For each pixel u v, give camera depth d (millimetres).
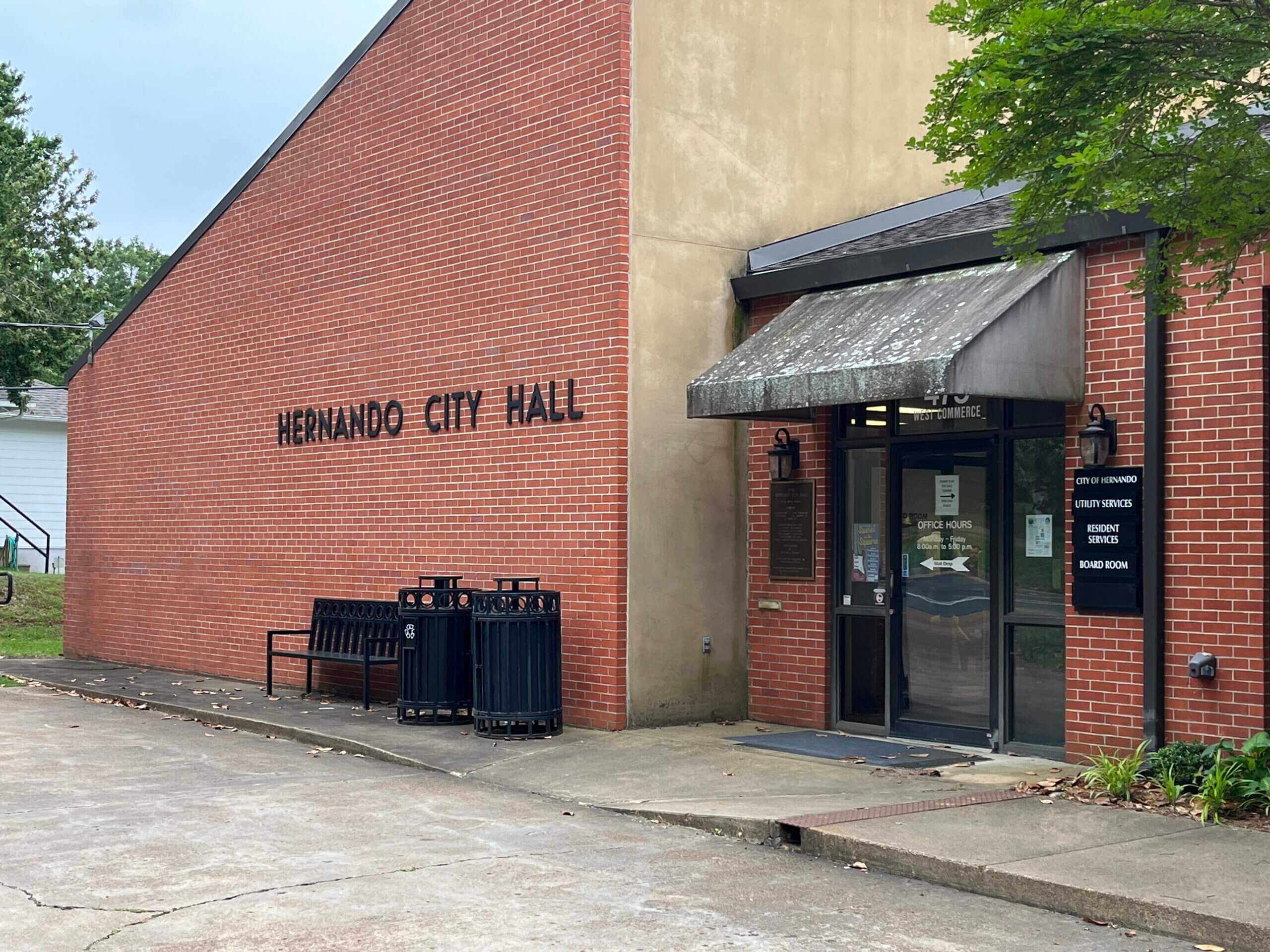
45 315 32594
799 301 12031
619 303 11883
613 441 11867
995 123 7477
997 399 10883
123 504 18938
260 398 16391
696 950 6035
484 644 11734
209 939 6129
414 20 14203
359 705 13984
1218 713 9203
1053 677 10484
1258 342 9125
